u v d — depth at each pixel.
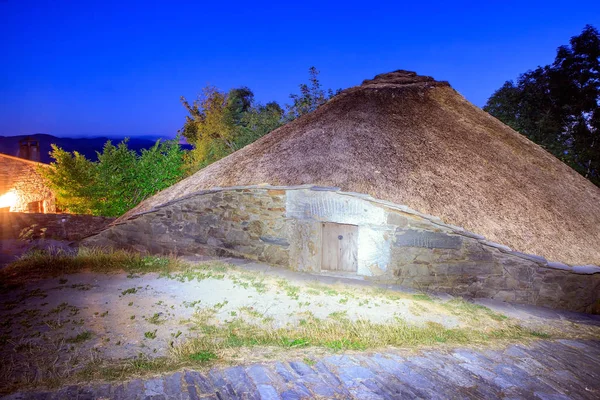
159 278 7.35
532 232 8.12
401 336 5.16
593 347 5.55
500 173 9.40
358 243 8.38
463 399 3.61
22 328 4.79
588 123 19.89
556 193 9.51
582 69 19.77
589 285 7.97
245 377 3.72
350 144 9.42
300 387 3.60
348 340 4.84
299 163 9.09
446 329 5.67
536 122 18.41
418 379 3.94
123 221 10.40
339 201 8.41
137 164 17.66
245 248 9.32
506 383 4.05
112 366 3.84
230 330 5.04
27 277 7.19
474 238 7.75
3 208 18.83
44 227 13.43
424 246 7.98
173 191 10.76
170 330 4.96
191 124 30.81
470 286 7.94
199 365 3.93
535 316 7.07
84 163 16.75
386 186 8.23
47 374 3.60
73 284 6.78
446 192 8.33
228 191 9.39
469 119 11.29
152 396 3.29
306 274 8.52
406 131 9.96
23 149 22.66
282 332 5.04
